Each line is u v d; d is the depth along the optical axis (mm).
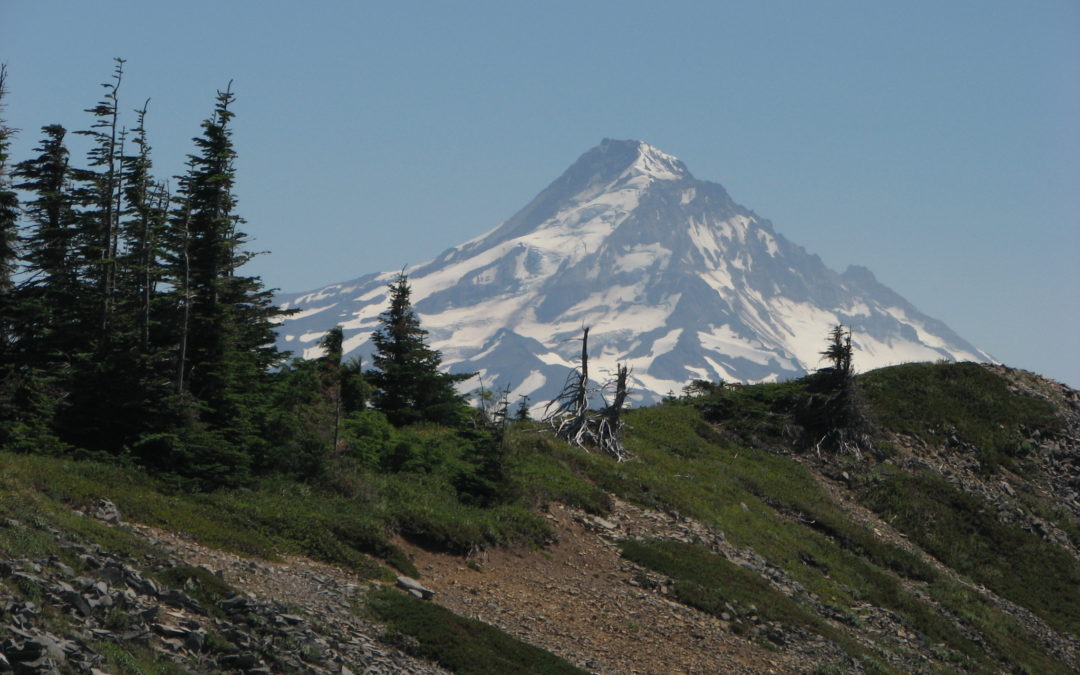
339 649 32844
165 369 53250
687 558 58000
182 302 56969
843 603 62562
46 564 29891
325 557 43062
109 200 63875
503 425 59875
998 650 64062
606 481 68250
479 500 56094
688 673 43281
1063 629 72438
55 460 44562
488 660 36469
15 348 60375
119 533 35750
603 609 47969
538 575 50219
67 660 24328
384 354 76312
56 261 66000
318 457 52656
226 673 28016
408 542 48750
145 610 29203
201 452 48750
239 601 32750
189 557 36844
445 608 41375
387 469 57812
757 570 61844
